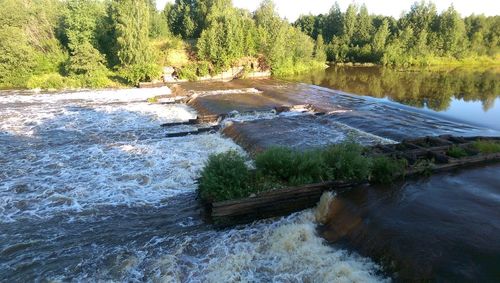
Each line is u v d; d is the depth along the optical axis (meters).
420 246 11.03
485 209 12.98
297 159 15.55
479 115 30.44
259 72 59.38
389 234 11.70
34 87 45.22
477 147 18.44
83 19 52.06
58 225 14.55
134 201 16.31
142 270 11.88
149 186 17.67
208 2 65.19
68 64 49.97
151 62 49.09
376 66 77.75
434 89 44.78
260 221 14.36
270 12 63.75
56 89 44.81
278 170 15.46
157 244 13.20
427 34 84.69
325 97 37.41
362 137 22.89
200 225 14.34
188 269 11.80
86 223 14.69
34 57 49.59
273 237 13.15
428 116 28.95
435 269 10.16
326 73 64.56
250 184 14.97
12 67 47.66
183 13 70.38
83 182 18.27
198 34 67.25
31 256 12.67
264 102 34.53
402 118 27.81
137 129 27.19
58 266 12.16
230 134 24.84
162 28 65.00
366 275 10.70
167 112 32.25
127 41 47.66
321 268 11.24
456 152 17.69
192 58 55.91
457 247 10.88
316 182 15.05
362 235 12.30
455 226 11.92
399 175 15.62
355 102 34.47
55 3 60.91
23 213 15.47
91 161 20.94
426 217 12.52
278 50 59.16
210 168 15.36
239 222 14.28
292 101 34.94
